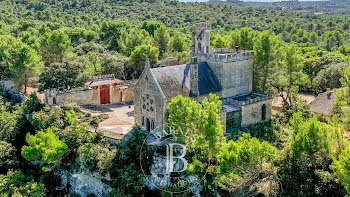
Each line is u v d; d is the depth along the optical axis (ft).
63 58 342.03
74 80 283.59
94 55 380.99
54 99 263.29
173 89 211.20
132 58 337.52
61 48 343.87
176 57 324.80
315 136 137.90
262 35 268.62
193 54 257.14
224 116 218.59
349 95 187.21
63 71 279.49
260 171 142.10
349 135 191.11
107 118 251.60
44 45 344.90
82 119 234.17
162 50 405.39
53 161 192.13
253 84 281.13
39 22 561.84
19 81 304.71
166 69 219.61
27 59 298.97
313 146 138.00
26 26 516.73
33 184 186.50
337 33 605.73
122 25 521.24
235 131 222.28
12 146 227.20
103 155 187.01
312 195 136.46
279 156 148.05
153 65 338.54
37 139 191.01
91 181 193.67
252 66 261.24
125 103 297.94
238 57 247.09
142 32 441.27
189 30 631.97
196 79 221.25
